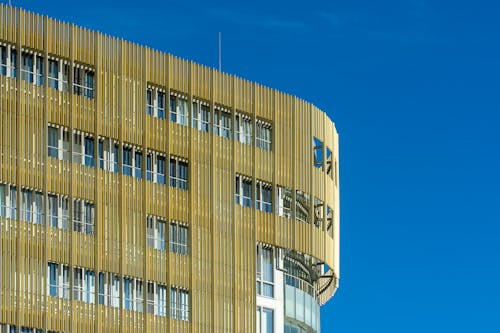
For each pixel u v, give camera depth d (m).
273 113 115.44
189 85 110.31
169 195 107.56
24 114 101.12
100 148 104.56
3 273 98.38
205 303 108.12
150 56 108.31
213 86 111.81
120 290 103.56
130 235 104.75
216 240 109.69
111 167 104.81
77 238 102.06
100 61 105.44
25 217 100.00
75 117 103.50
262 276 112.88
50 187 101.38
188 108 110.00
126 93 106.44
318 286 120.00
